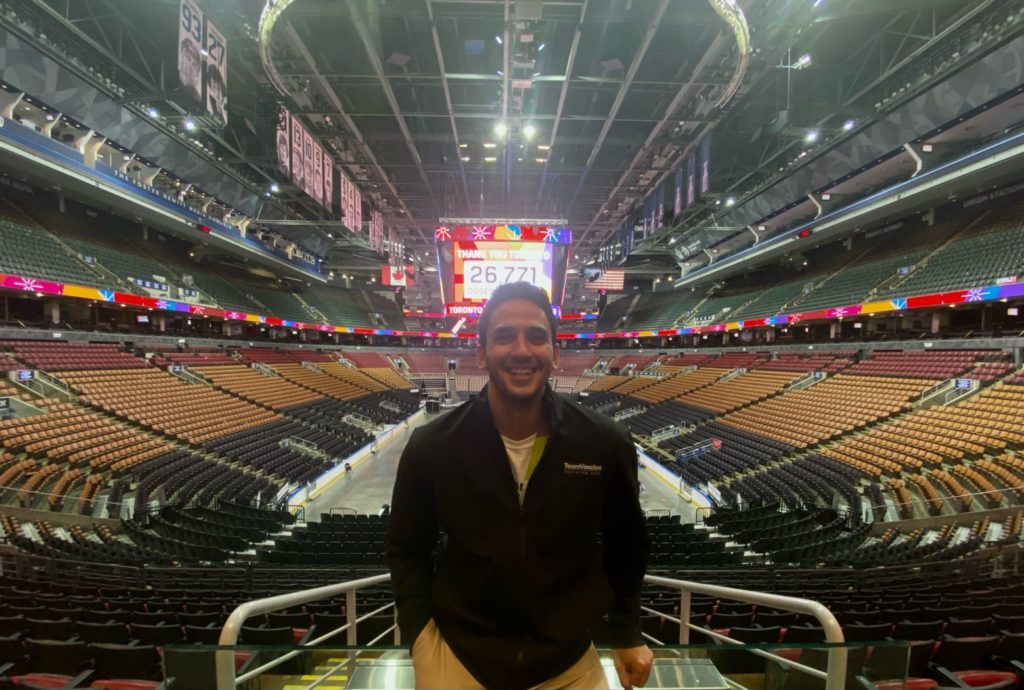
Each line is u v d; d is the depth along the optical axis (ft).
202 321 113.70
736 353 120.57
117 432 52.26
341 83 61.87
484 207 121.60
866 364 77.41
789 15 46.29
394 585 4.24
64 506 35.70
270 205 100.42
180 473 48.08
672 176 88.79
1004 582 20.68
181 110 56.70
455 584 3.99
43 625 13.46
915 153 62.59
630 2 47.11
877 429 57.72
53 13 44.93
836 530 37.35
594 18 48.29
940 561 24.89
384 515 42.68
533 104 67.97
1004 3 43.09
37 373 53.93
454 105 66.54
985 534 31.14
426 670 3.84
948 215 78.69
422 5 48.08
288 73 58.59
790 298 104.27
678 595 20.92
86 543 30.53
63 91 52.47
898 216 86.17
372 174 97.14
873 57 58.65
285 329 139.64
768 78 62.80
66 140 58.34
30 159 53.11
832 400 71.51
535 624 3.76
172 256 100.01
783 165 82.38
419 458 4.12
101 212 84.07
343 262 149.69
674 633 16.22
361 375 138.10
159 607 16.66
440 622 3.97
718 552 32.91
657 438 85.46
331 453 71.00
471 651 3.78
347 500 55.47
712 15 47.98
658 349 154.40
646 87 62.95
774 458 59.88
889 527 36.45
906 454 48.34
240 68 60.64
